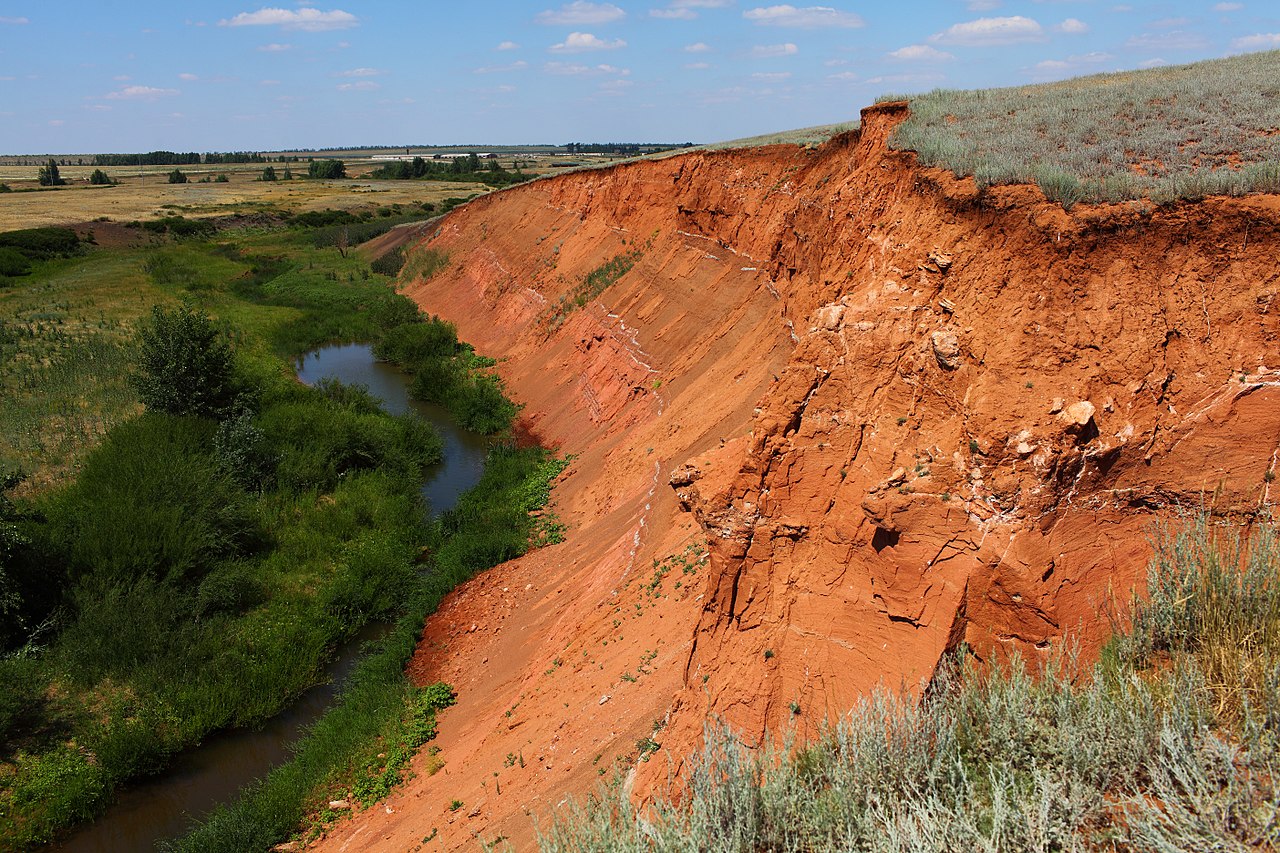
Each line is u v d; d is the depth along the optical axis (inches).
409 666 802.2
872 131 738.8
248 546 1016.2
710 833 261.1
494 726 631.2
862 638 394.9
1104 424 361.4
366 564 971.3
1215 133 475.2
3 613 808.3
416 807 581.3
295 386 1555.1
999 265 413.1
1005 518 358.3
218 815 615.8
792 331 804.6
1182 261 375.9
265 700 771.4
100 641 808.9
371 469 1252.5
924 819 232.4
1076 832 224.1
